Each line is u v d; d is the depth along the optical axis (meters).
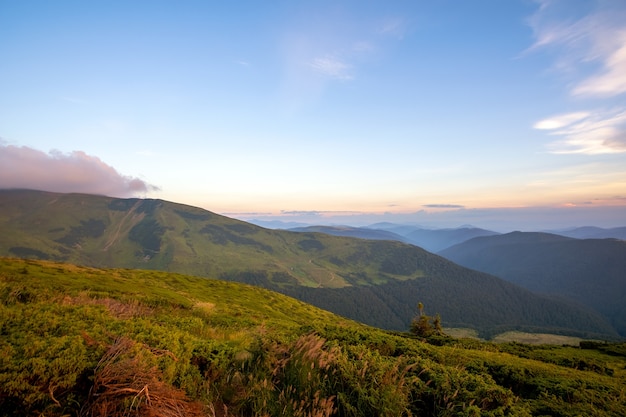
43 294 11.70
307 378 6.18
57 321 5.79
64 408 4.27
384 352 11.73
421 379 7.53
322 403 5.43
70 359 4.52
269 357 6.95
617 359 25.16
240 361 7.05
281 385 6.53
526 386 10.77
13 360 4.28
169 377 5.48
